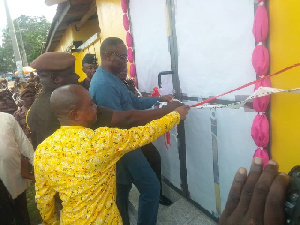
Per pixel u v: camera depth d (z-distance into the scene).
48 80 2.03
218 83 2.01
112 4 4.09
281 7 1.41
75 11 6.30
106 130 1.49
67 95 1.49
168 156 3.12
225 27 1.84
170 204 2.94
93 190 1.49
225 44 1.87
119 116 1.82
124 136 1.51
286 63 1.44
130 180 2.37
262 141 1.61
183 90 2.50
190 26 2.21
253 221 1.18
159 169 2.88
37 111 2.05
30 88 4.61
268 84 1.55
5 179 2.56
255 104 1.59
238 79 1.81
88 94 1.58
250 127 1.79
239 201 1.29
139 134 1.56
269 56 1.52
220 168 2.19
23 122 4.54
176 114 1.74
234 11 1.74
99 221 1.51
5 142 2.54
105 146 1.45
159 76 2.58
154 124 1.63
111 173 1.59
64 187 1.50
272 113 1.59
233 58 1.82
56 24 7.73
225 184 2.17
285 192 1.13
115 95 2.12
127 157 2.17
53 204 1.71
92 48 6.29
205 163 2.39
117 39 2.23
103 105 2.08
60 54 2.06
